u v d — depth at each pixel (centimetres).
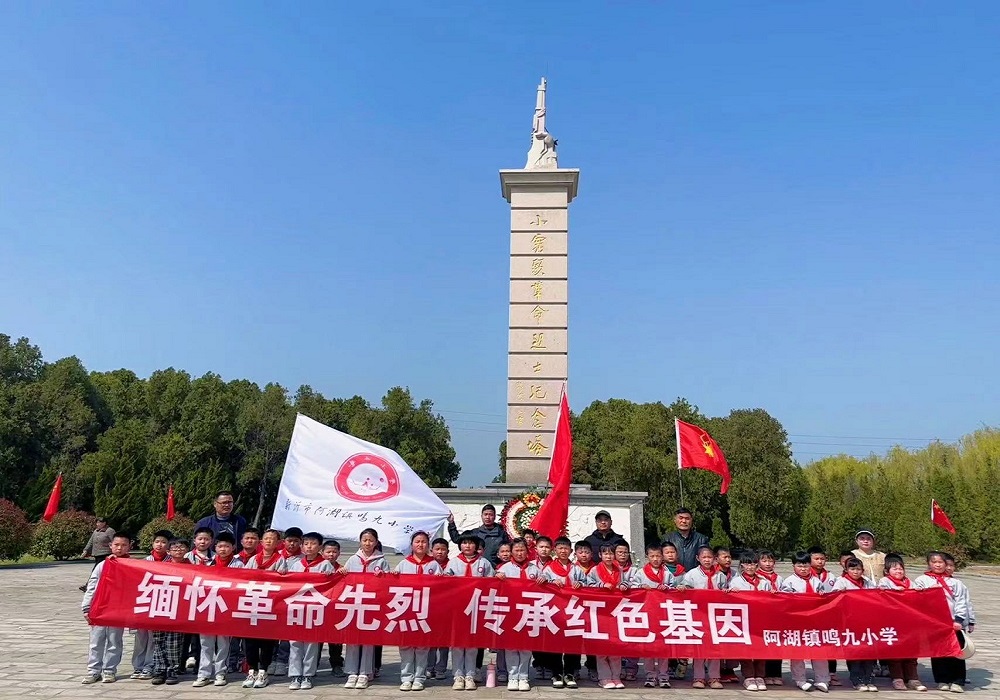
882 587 931
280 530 932
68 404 4216
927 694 870
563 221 1805
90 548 2028
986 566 3703
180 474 4241
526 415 1734
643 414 4688
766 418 4538
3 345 4528
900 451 5553
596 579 923
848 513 4388
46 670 893
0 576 2125
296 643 821
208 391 4769
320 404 5459
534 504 1522
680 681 910
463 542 916
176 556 909
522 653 839
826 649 855
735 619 856
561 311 1773
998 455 4622
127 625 819
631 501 1574
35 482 3775
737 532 4372
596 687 859
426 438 5534
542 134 1859
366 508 961
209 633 816
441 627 826
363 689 823
